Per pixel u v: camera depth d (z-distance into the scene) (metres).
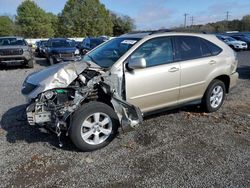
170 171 3.58
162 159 3.88
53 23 70.31
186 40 5.21
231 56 5.88
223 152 4.09
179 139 4.52
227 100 6.89
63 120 3.89
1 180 3.39
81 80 4.18
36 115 3.91
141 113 4.27
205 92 5.55
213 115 5.67
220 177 3.45
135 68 4.32
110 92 4.21
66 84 4.02
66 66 4.21
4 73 12.36
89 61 4.76
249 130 4.93
